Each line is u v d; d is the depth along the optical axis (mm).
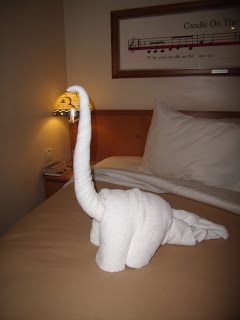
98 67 2088
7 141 1579
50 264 828
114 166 1753
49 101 1953
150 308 663
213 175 1355
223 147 1348
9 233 1007
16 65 1587
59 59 2049
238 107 1833
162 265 820
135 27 1896
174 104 1977
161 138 1529
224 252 885
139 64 1967
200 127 1436
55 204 1225
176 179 1415
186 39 1808
